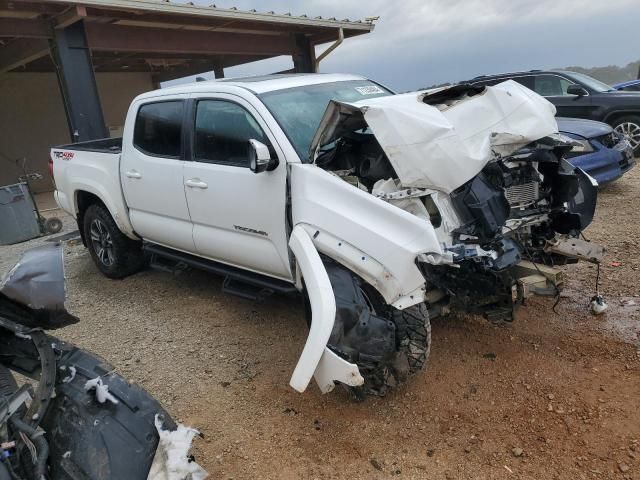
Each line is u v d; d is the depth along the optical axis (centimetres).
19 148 1463
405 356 314
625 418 295
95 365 236
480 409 317
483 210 322
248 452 303
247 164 399
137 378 388
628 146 745
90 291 574
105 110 1652
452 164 308
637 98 934
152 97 490
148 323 479
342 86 457
